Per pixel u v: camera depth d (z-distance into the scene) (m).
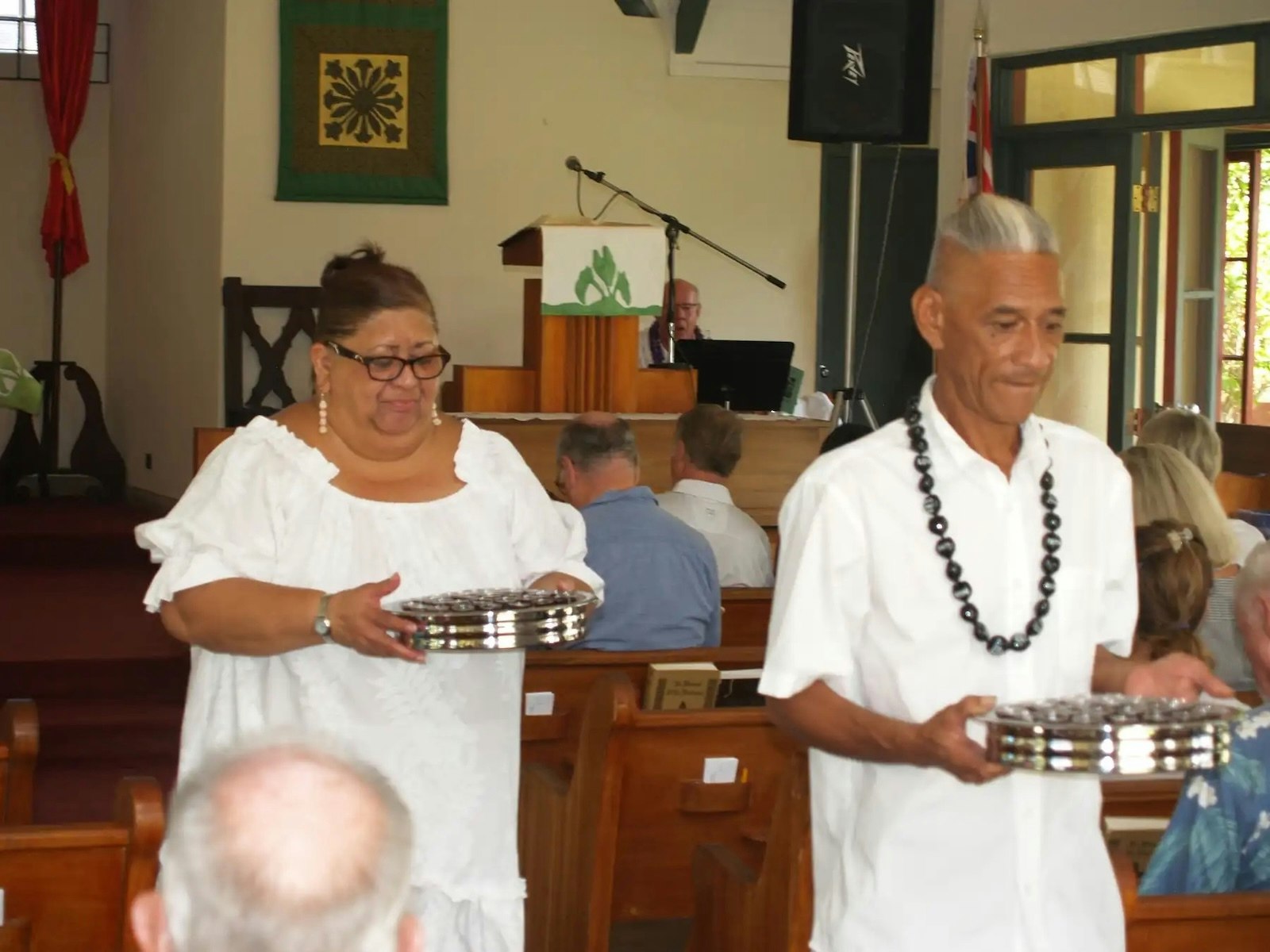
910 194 11.02
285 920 1.04
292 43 10.02
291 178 10.05
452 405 7.67
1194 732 1.89
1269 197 12.03
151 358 11.12
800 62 8.17
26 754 3.18
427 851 2.59
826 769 2.26
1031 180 9.29
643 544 4.41
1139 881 2.66
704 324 10.82
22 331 11.82
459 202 10.35
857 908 2.16
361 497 2.59
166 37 10.90
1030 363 2.09
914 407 2.20
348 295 2.57
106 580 9.00
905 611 2.14
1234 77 8.33
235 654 2.49
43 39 11.42
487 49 10.36
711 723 3.51
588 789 3.51
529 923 3.88
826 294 11.02
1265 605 2.50
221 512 2.56
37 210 11.80
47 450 11.48
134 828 2.38
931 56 8.19
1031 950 2.12
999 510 2.16
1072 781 2.18
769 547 5.45
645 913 3.60
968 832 2.13
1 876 2.37
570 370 7.45
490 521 2.66
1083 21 8.80
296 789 1.11
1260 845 2.37
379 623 2.37
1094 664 2.24
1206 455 5.03
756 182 10.84
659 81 10.64
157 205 11.03
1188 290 9.76
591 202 10.59
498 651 2.36
